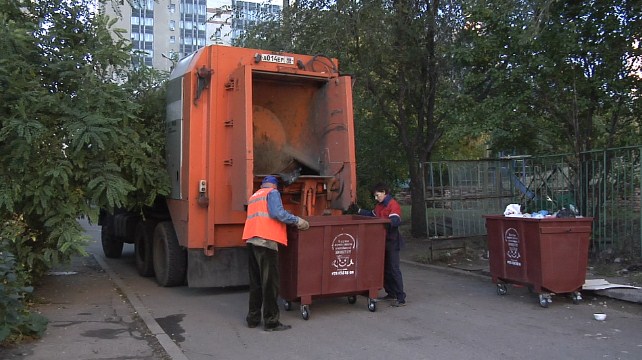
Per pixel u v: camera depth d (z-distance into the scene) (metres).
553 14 9.97
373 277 7.33
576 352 5.64
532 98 10.61
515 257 7.87
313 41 12.34
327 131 8.77
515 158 11.84
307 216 7.87
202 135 8.34
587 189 10.34
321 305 7.83
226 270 8.52
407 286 9.15
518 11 10.03
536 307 7.59
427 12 12.76
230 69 8.40
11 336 5.68
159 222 9.85
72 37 8.45
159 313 7.54
